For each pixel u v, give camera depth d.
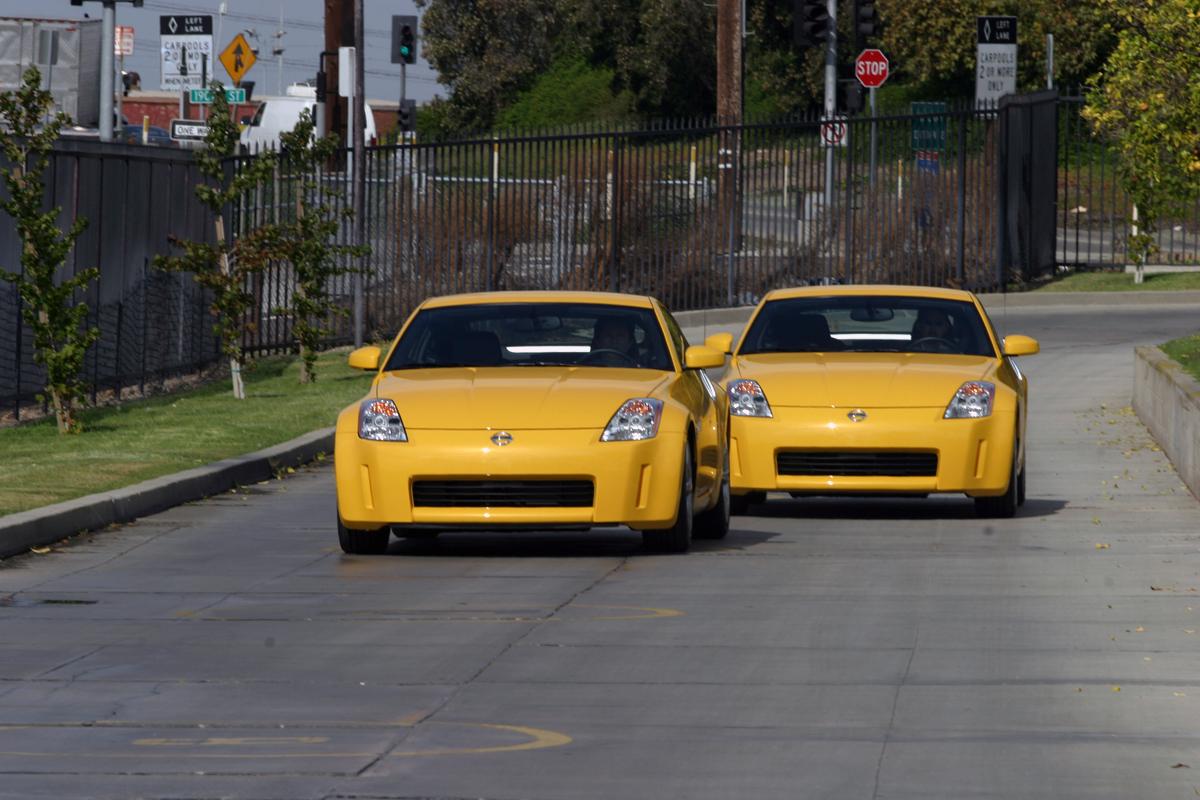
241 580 36.78
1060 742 23.39
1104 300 104.75
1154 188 72.69
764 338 50.53
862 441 44.81
